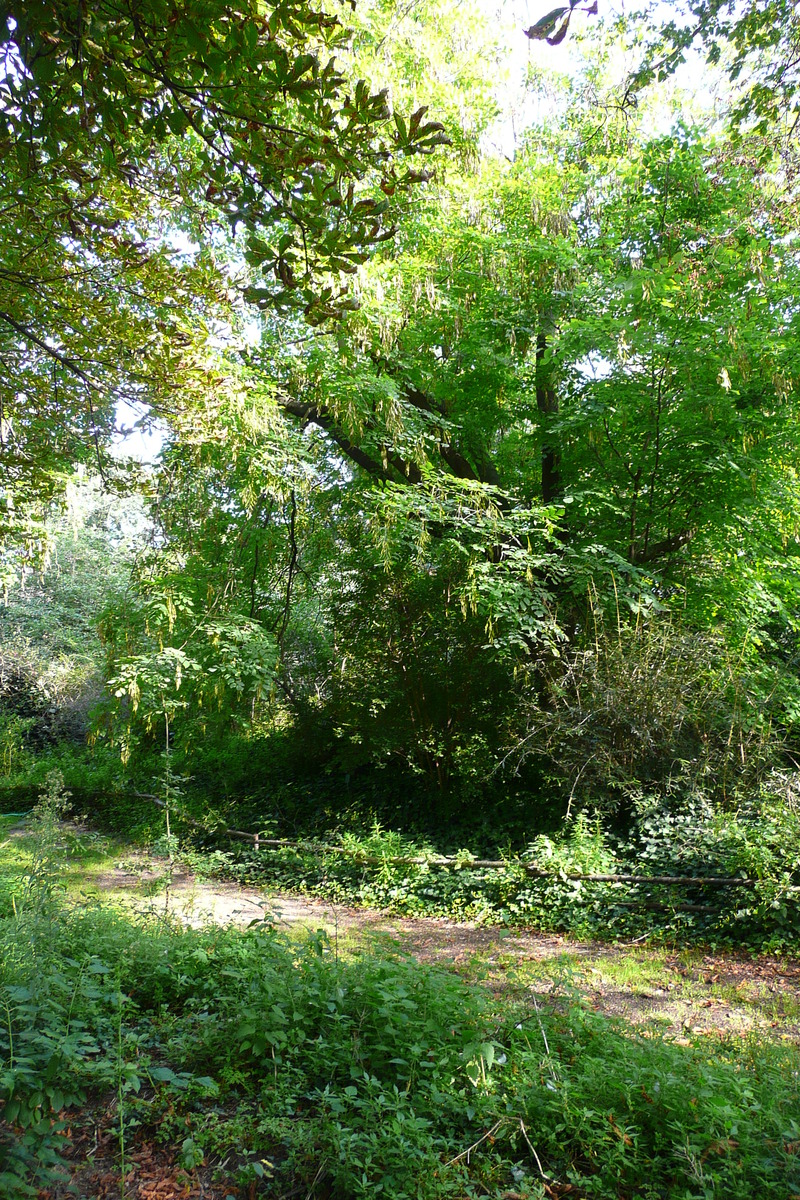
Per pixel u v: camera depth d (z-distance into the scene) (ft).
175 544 37.37
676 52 23.13
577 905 25.02
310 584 41.09
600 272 35.19
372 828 33.24
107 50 8.34
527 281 34.55
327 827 35.29
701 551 34.94
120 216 15.46
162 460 35.24
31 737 62.64
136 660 33.40
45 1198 8.97
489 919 25.71
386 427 31.99
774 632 39.17
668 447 32.24
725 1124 9.55
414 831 32.81
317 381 32.22
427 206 33.06
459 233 33.12
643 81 24.31
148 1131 10.35
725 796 26.55
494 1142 10.04
